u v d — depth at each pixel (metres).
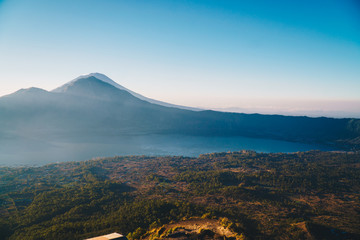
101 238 54.91
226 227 89.62
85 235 91.25
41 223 106.94
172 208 120.31
